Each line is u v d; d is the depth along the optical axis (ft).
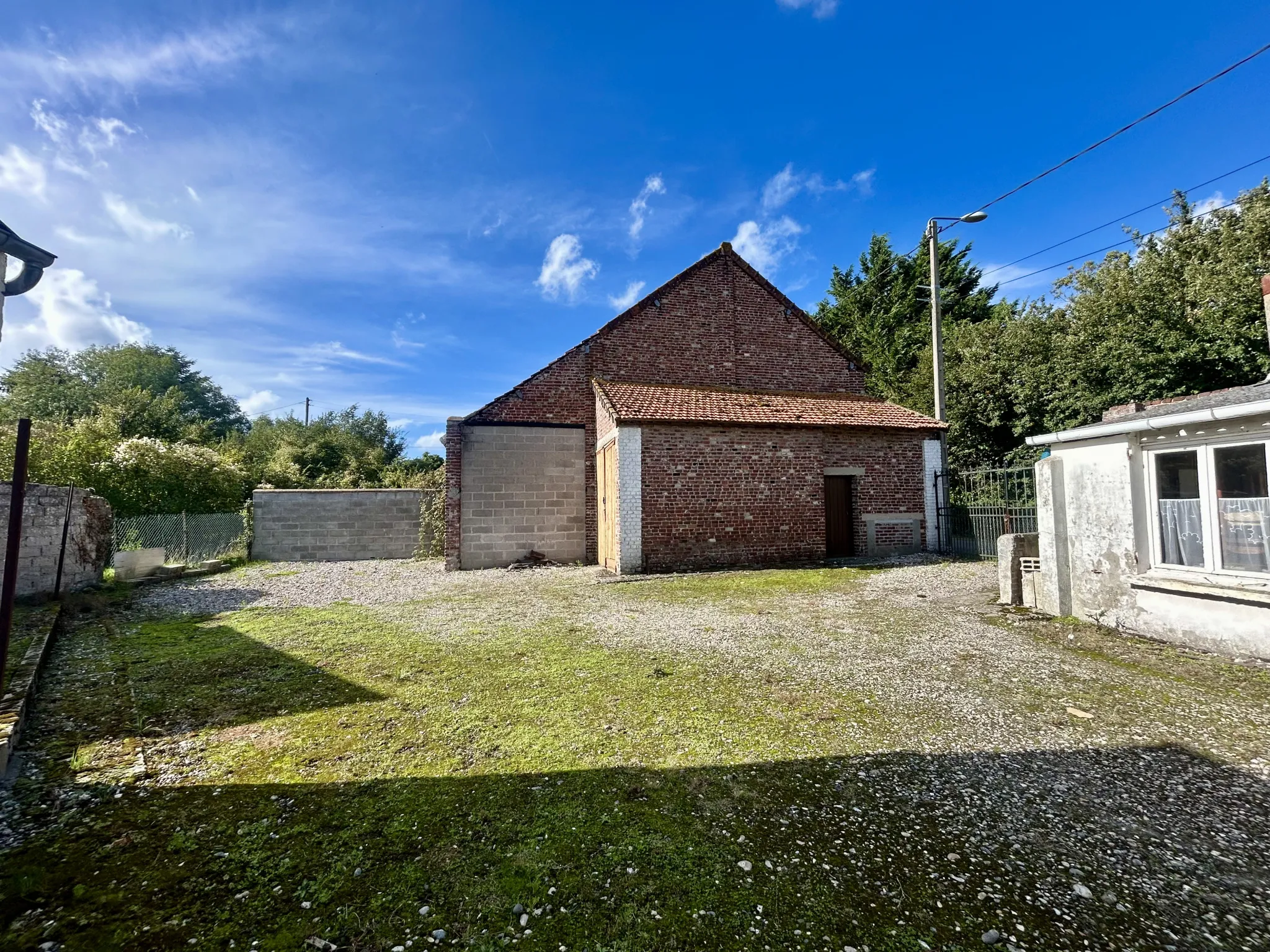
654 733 13.02
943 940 6.92
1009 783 10.67
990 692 15.37
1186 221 58.08
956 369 72.69
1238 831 9.12
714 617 25.03
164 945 6.86
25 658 17.38
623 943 6.91
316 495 55.11
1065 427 57.72
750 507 42.06
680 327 51.98
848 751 12.03
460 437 46.62
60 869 8.31
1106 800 10.06
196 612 28.37
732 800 10.15
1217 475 17.92
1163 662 17.33
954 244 102.27
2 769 11.09
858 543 45.14
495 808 9.93
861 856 8.59
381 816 9.70
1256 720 13.16
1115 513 21.02
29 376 96.99
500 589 34.76
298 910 7.48
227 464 61.62
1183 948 6.78
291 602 30.86
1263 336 44.42
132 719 14.10
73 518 32.53
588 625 23.95
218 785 10.80
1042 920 7.26
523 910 7.45
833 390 55.62
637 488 39.86
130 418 86.38
